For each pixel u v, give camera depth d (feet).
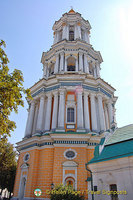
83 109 90.58
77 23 127.03
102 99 101.40
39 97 100.32
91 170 47.32
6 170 118.62
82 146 74.49
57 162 71.41
